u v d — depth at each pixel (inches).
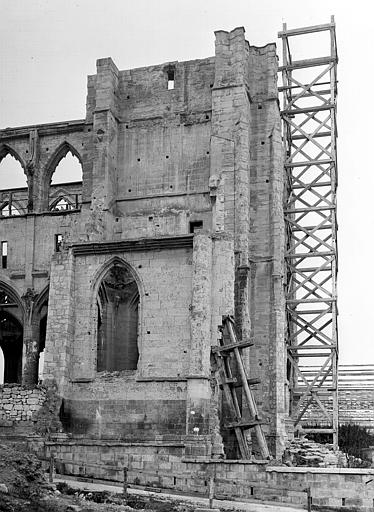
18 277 2763.3
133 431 2022.6
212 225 2591.0
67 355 2113.7
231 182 2615.7
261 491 1644.9
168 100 2807.6
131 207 2765.7
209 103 2760.8
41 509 1254.3
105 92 2795.3
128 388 2052.2
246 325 2438.5
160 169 2765.7
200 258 2044.8
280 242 2610.7
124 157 2812.5
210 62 2790.4
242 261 2514.8
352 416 3248.0
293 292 2866.6
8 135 2962.6
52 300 2156.7
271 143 2694.4
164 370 2034.9
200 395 1950.1
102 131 2765.7
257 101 2755.9
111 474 1755.7
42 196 2910.9
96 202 2709.2
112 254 2154.3
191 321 2011.6
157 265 2105.1
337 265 2915.8
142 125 2817.4
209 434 1929.1
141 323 2082.9
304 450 2426.2
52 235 2768.2
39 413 1983.3
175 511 1401.3
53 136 2938.0
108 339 2379.4
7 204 3240.7
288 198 2950.3
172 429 1990.7
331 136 2920.8
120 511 1314.0
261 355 2536.9
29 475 1391.5
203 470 1702.8
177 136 2770.7
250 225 2650.1
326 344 2775.6
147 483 1731.1
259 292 2591.0
